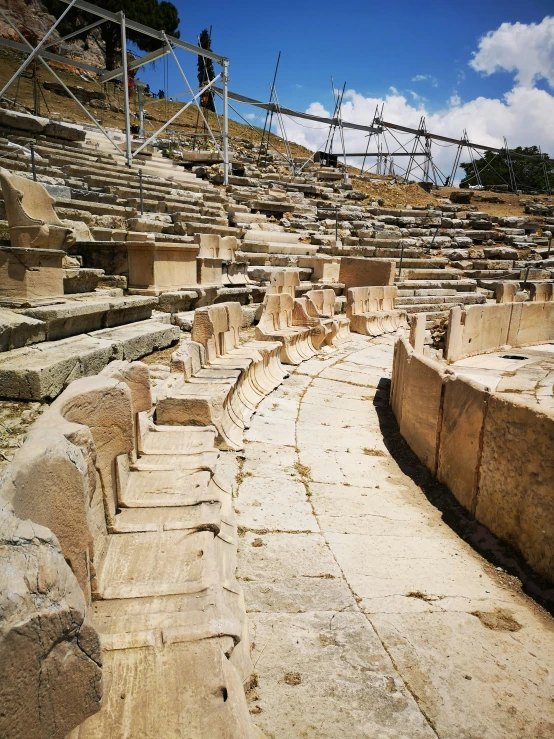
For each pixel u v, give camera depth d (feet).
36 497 5.87
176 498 10.65
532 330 44.57
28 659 4.18
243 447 17.99
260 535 12.46
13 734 4.11
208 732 5.90
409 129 133.80
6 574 4.30
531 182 172.86
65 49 127.75
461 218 103.50
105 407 8.79
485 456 13.65
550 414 11.44
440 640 9.27
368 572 11.34
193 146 107.14
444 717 7.63
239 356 24.09
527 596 10.98
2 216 28.30
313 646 8.90
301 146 148.36
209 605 7.61
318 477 16.58
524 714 7.78
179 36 136.98
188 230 43.62
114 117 111.75
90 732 5.78
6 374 14.46
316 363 32.71
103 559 8.66
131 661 6.57
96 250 31.65
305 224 73.46
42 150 53.83
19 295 20.27
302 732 7.20
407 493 16.29
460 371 33.09
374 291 48.52
